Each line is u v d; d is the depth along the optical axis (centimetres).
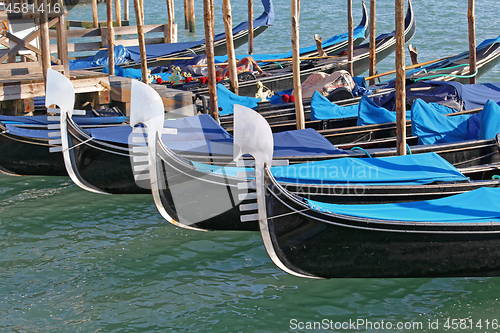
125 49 1697
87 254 766
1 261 742
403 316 621
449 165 756
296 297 663
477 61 1455
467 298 653
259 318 621
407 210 657
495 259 661
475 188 729
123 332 597
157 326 608
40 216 891
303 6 3416
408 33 1767
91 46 1853
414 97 1142
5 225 854
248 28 1830
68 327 605
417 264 663
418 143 955
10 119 1073
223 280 701
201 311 636
